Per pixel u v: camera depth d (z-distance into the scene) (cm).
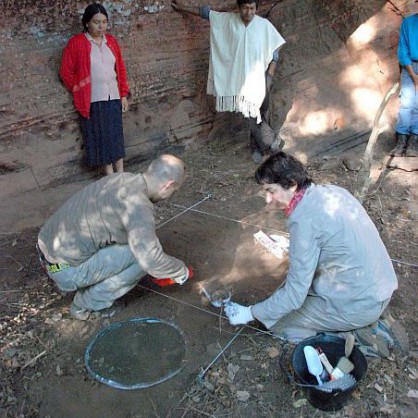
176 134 530
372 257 246
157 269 269
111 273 283
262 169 238
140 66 475
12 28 378
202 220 411
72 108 427
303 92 586
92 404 249
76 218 268
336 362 256
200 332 291
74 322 297
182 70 515
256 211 426
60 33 406
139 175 266
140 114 492
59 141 428
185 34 505
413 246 375
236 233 392
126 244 279
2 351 274
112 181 268
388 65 595
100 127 427
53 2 394
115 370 266
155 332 290
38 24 391
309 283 245
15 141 400
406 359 267
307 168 507
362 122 580
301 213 237
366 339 264
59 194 434
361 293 248
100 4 425
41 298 319
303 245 238
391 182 473
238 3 454
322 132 569
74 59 401
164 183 264
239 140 571
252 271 346
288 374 250
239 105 483
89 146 433
